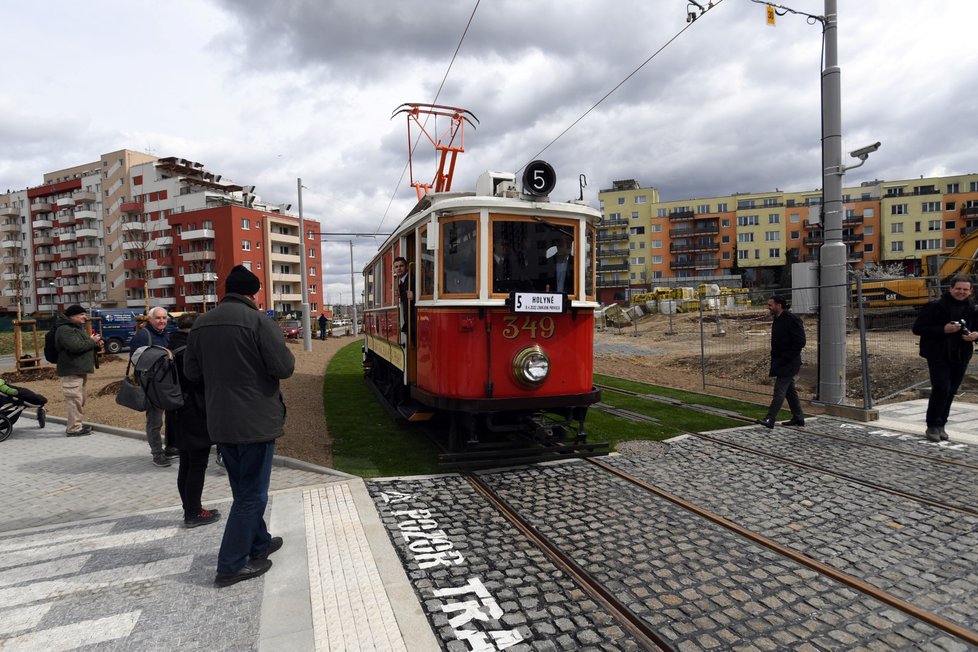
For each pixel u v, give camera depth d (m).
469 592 3.40
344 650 2.76
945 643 2.90
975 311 6.77
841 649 2.85
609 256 83.00
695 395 10.79
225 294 3.61
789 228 73.44
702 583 3.52
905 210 67.94
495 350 5.91
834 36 8.80
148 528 4.42
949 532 4.26
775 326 7.87
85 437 7.86
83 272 75.19
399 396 8.18
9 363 24.33
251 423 3.39
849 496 5.06
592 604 3.27
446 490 5.29
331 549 3.93
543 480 5.59
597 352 20.48
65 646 2.83
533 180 6.11
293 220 67.62
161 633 2.94
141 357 4.21
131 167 71.25
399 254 7.88
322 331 35.44
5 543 4.16
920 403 9.38
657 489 5.26
